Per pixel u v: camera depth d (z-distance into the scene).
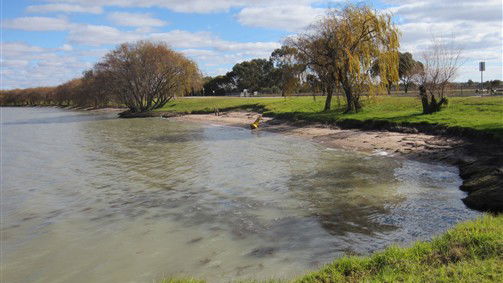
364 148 26.95
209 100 87.31
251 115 57.88
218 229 12.99
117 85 83.44
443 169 19.88
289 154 26.88
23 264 11.02
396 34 38.19
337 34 39.12
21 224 14.44
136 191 18.55
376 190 16.59
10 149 36.81
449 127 26.45
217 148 31.61
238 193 17.33
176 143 35.97
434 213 13.20
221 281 9.37
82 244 12.25
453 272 7.07
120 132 49.62
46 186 20.53
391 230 11.95
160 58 80.31
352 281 7.56
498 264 7.15
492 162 17.81
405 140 26.86
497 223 9.54
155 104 87.88
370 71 38.78
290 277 9.25
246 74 133.00
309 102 57.62
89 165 26.41
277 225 13.05
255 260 10.47
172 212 15.06
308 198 15.96
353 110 41.00
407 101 42.78
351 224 12.72
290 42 42.91
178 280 8.77
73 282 9.87
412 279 6.98
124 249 11.73
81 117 90.56
